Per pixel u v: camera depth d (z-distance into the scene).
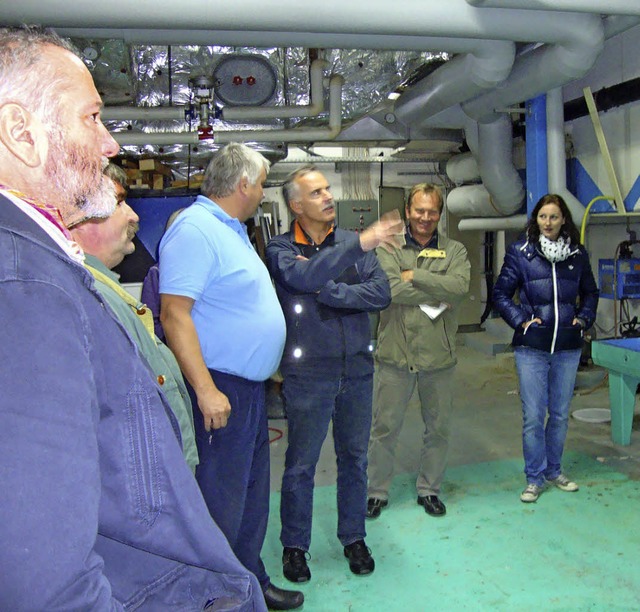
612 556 2.28
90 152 0.75
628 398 3.37
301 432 2.15
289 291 2.04
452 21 2.66
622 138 4.07
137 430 0.73
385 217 1.89
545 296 2.68
